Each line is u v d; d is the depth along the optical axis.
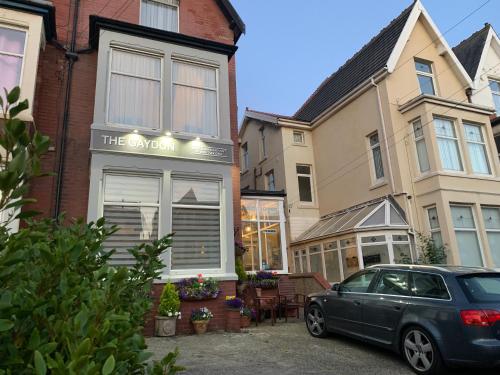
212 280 9.06
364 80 16.38
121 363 1.69
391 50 15.71
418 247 13.35
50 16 9.20
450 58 16.80
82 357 1.23
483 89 17.27
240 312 9.31
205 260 9.51
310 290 13.55
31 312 1.60
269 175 20.44
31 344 1.47
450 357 5.28
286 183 18.42
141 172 9.30
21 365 1.55
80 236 2.54
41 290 1.77
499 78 18.11
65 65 9.95
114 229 2.93
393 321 6.25
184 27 11.86
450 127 14.84
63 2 10.46
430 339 5.55
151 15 11.71
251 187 22.03
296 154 19.09
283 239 13.69
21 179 1.64
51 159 9.12
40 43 8.94
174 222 9.44
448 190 13.41
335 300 7.77
